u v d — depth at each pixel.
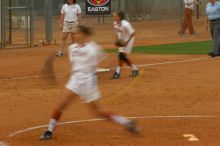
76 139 20.69
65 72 37.78
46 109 26.33
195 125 22.81
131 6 97.62
